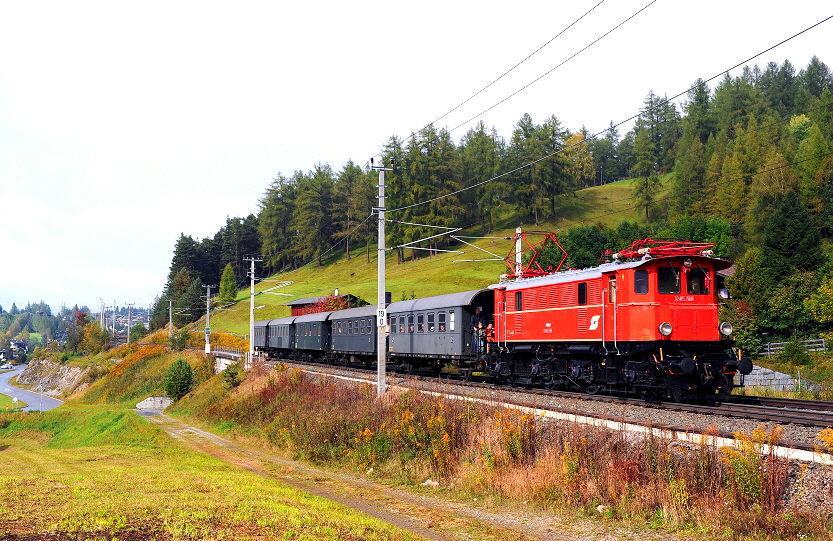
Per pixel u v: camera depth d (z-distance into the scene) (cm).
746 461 1158
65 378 11788
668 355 1841
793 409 1695
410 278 9919
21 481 1532
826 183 7956
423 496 1617
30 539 952
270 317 10044
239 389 4516
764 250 5697
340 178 14425
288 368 3953
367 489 1738
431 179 11994
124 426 4050
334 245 13350
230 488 1503
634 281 1906
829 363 3972
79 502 1227
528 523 1294
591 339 2055
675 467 1295
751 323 4638
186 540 967
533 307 2398
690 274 1912
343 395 2725
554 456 1512
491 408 1925
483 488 1566
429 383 2695
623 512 1252
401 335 3416
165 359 8225
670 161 16025
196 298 12600
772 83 16038
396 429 2047
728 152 10706
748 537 1059
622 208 13100
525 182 12225
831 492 1083
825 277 4562
